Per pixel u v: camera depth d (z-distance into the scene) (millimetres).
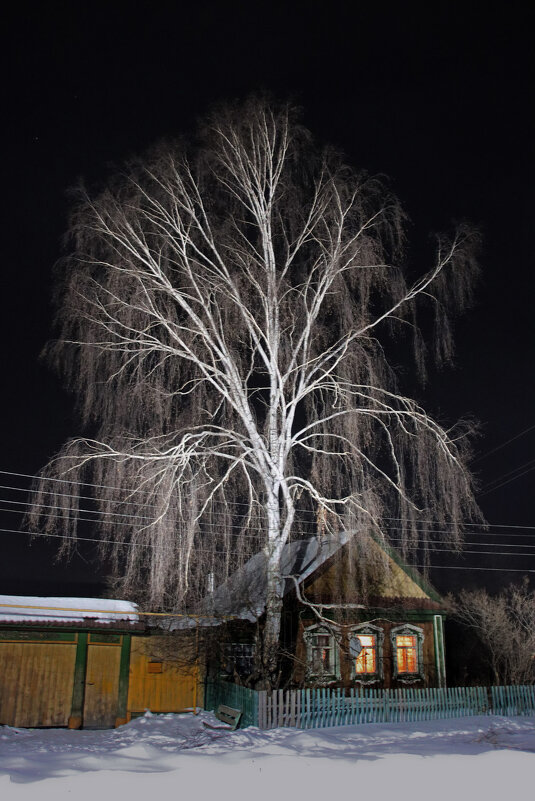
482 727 16719
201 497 17828
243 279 20094
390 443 18703
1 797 8688
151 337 18578
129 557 16844
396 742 14336
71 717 18094
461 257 19391
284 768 10734
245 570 23156
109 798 8867
